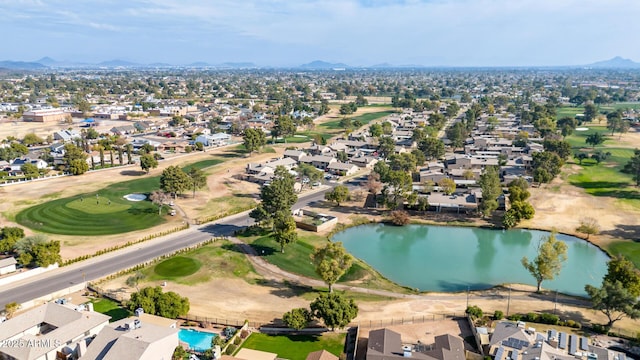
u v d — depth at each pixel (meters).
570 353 75.31
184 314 86.94
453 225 146.75
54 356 72.50
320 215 150.00
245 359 72.75
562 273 114.00
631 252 122.50
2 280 99.06
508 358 73.38
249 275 108.19
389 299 98.69
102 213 146.88
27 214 143.75
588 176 197.38
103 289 98.31
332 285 104.69
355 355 76.06
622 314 86.31
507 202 163.88
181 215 148.12
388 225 147.25
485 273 115.00
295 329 84.62
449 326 87.25
